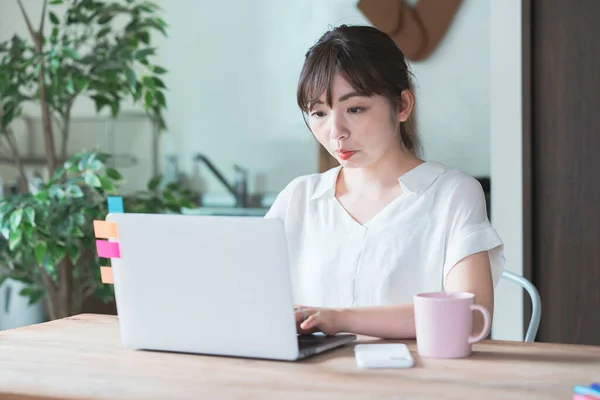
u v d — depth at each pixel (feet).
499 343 4.09
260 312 3.73
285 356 3.73
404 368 3.57
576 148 9.64
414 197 5.13
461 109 11.32
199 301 3.85
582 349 3.93
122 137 13.47
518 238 9.82
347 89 4.62
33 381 3.49
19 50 9.39
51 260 8.68
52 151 9.59
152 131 13.37
